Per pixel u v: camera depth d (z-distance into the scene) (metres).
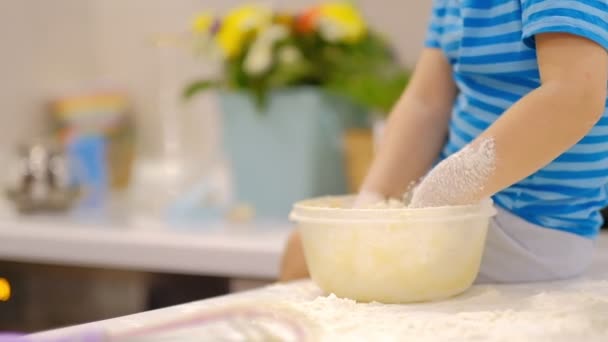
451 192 0.77
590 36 0.75
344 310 0.69
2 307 1.63
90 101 2.22
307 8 2.06
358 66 1.70
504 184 0.76
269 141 1.67
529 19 0.78
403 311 0.70
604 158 0.87
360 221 0.75
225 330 0.60
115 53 2.44
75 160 1.87
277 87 1.65
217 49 1.71
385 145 1.00
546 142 0.74
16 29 2.23
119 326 0.64
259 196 1.70
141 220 1.66
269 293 0.83
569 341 0.57
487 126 0.90
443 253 0.75
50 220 1.67
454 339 0.58
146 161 2.40
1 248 1.52
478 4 0.87
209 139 2.26
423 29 1.92
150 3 2.37
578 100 0.73
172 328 0.55
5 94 2.19
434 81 1.00
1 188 2.10
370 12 1.98
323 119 1.66
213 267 1.35
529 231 0.88
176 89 2.31
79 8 2.46
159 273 1.47
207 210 1.72
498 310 0.68
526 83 0.86
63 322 1.67
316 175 1.66
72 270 1.56
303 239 0.81
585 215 0.90
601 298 0.72
